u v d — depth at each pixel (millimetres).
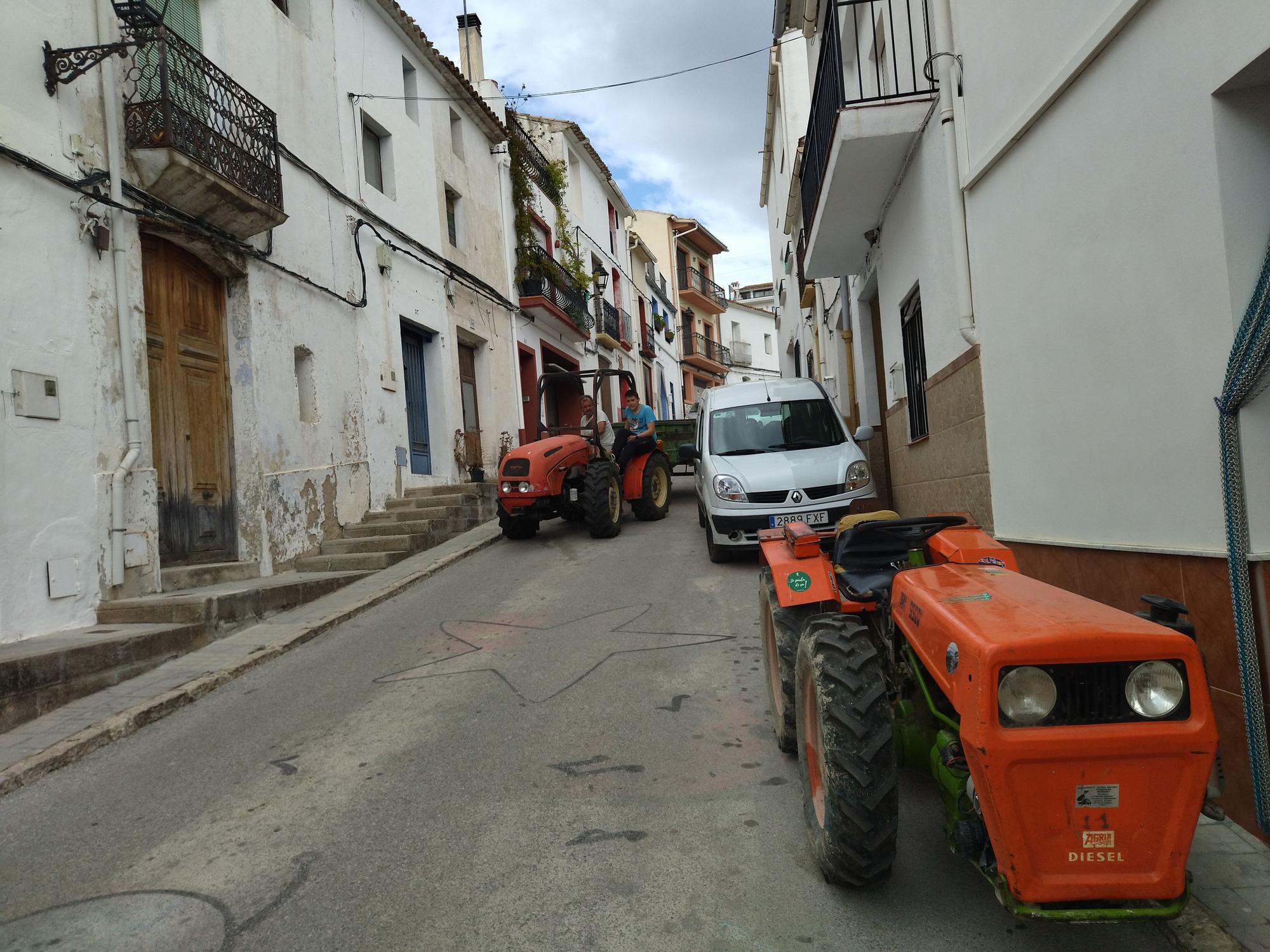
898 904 2846
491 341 17422
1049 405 4746
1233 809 3219
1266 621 3029
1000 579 2922
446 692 5406
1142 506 3818
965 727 2201
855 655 2910
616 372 12516
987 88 5402
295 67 11031
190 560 8664
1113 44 3822
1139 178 3701
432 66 15375
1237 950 2518
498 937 2789
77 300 7082
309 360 10844
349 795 4008
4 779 4312
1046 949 2572
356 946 2789
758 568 8453
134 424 7512
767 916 2816
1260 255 3141
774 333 56406
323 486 10875
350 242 12016
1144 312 3727
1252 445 3072
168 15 8867
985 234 5602
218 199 8508
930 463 7539
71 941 2947
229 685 6035
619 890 3027
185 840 3684
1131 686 2143
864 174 7961
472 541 11305
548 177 21969
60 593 6660
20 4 6727
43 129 6852
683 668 5535
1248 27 2945
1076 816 2135
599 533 10875
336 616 7652
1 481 6273
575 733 4555
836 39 7344
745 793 3736
